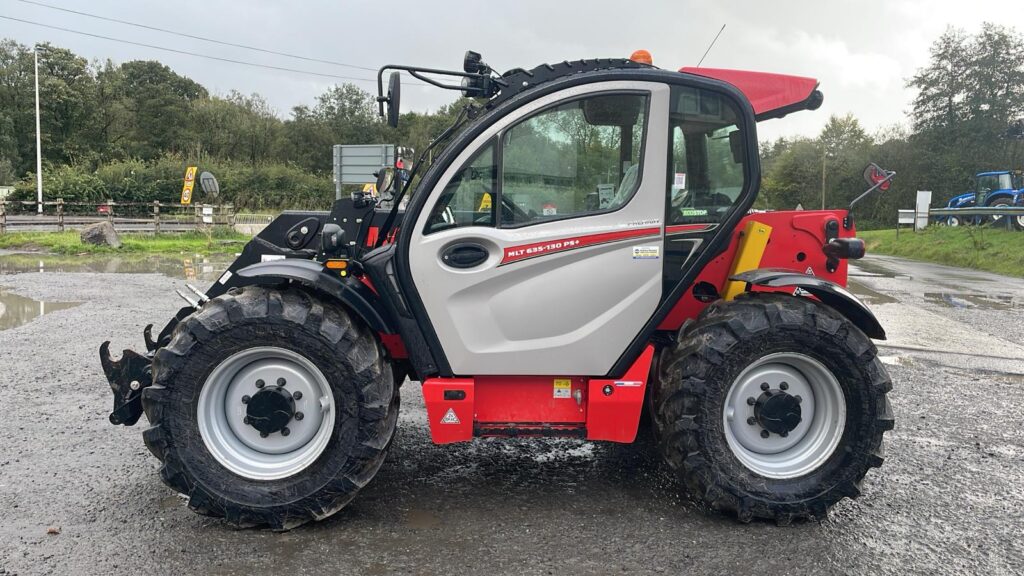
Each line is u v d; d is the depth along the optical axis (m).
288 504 3.09
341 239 3.42
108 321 8.14
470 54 3.45
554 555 2.94
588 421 3.33
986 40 42.59
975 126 42.84
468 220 3.23
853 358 3.25
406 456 4.13
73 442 4.20
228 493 3.09
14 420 4.59
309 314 3.11
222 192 44.84
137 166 44.41
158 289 11.05
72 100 56.94
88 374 5.75
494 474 3.87
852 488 3.29
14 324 7.93
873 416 3.28
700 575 2.79
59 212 22.44
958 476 3.96
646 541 3.08
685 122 3.29
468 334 3.24
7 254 17.19
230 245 20.70
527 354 3.26
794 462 3.37
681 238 3.31
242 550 2.94
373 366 3.14
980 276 16.11
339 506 3.16
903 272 17.14
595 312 3.28
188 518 3.23
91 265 14.95
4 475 3.69
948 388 5.95
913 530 3.25
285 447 3.23
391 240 3.88
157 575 2.71
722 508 3.29
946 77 43.72
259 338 3.10
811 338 3.24
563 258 3.23
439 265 3.20
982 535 3.21
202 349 3.09
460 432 3.29
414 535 3.10
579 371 3.31
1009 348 7.70
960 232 22.75
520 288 3.23
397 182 4.02
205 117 58.62
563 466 4.00
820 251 3.83
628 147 3.29
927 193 26.45
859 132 48.41
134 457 3.98
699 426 3.24
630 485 3.73
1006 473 4.02
